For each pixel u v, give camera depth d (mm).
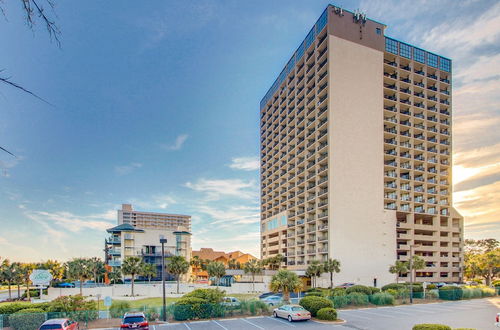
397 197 71500
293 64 87312
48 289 58531
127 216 163250
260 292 64500
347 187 66500
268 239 95375
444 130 82250
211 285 71438
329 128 67438
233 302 33031
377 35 75062
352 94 70250
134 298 56375
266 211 98438
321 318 28906
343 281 62781
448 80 84312
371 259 65375
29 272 62094
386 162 75000
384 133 72125
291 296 53781
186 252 95688
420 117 78562
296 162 80438
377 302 38562
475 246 105875
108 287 61625
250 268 68812
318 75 74062
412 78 78188
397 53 77750
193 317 29891
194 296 32469
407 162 75438
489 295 49125
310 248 72000
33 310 27922
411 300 40781
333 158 66625
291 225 80688
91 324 27672
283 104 92188
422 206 75000
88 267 59312
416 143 77750
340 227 64562
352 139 68625
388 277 65938
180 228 101500
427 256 72875
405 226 71125
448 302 42250
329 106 68125
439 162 78312
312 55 77062
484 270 76938
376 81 72812
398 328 24891
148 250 86188
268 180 101688
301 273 66500
